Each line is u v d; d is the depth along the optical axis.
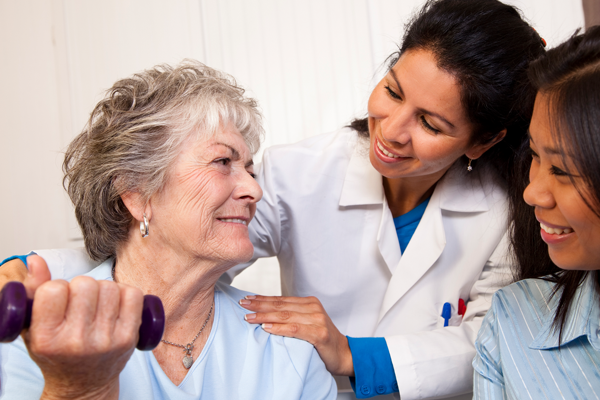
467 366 1.20
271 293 2.46
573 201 0.67
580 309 0.84
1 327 0.47
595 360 0.83
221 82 0.98
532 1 2.14
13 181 2.76
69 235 2.72
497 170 1.30
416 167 1.09
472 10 0.96
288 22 2.44
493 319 0.98
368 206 1.33
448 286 1.34
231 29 2.48
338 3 2.39
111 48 2.58
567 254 0.74
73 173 0.94
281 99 2.45
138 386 0.81
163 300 0.92
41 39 2.68
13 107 2.73
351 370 1.17
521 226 1.14
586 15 2.10
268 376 0.95
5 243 2.78
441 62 0.95
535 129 0.72
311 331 1.06
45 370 0.56
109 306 0.54
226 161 0.93
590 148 0.64
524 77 0.96
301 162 1.33
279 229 1.34
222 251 0.90
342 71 2.40
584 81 0.66
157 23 2.54
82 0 2.60
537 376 0.87
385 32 2.33
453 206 1.30
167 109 0.88
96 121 0.93
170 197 0.89
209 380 0.89
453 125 0.99
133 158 0.87
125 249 0.94
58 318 0.52
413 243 1.29
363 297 1.38
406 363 1.16
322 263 1.35
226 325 0.97
